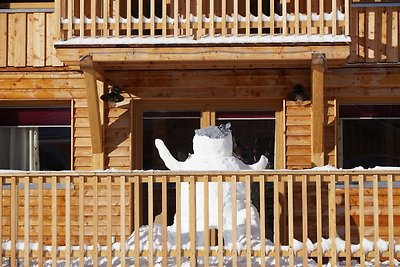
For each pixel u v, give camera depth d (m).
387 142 21.62
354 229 20.83
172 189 21.48
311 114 21.17
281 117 21.59
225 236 17.30
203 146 18.33
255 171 15.96
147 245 16.16
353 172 16.03
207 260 15.94
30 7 22.06
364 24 21.33
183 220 17.56
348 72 21.33
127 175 16.03
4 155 22.20
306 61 19.83
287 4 21.50
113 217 21.14
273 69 21.30
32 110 22.08
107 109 21.50
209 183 17.52
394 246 16.02
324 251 16.00
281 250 15.98
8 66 21.73
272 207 21.12
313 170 16.03
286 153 21.30
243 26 19.58
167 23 19.64
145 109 21.83
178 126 21.81
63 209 21.27
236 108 21.75
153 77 21.47
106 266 16.75
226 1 21.12
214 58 19.39
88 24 19.72
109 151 21.44
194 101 21.67
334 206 16.06
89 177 16.17
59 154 21.98
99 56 19.45
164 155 18.47
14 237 16.12
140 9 19.55
